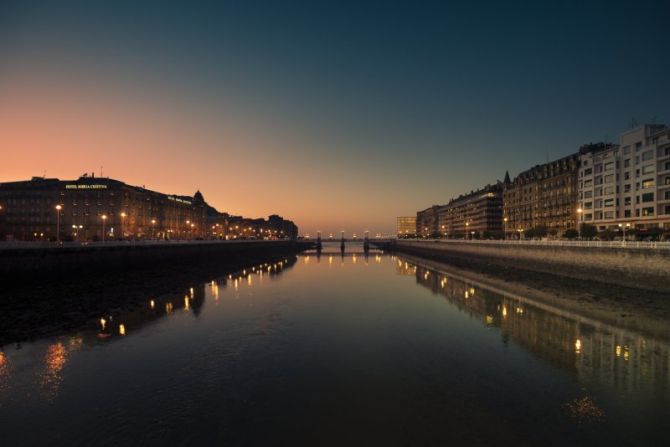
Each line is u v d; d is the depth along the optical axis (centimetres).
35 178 13750
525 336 3191
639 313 3672
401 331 3394
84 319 3572
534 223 13100
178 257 8288
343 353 2794
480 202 18075
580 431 1727
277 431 1733
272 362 2602
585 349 2803
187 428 1748
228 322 3684
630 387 2169
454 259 11081
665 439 1659
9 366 2447
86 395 2064
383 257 16438
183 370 2438
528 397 2062
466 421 1822
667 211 7494
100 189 12706
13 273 4234
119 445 1617
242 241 13312
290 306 4525
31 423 1780
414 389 2173
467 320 3791
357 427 1772
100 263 5659
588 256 5378
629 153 8394
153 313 4022
